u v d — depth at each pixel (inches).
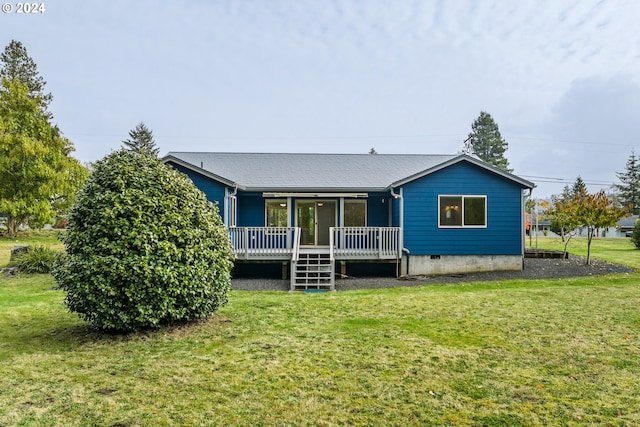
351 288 424.2
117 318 209.0
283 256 499.5
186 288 219.0
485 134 2060.8
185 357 182.7
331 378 157.6
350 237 549.0
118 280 204.8
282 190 558.9
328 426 120.6
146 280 205.2
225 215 507.8
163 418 125.1
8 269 507.5
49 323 248.7
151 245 211.0
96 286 201.9
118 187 218.1
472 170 523.2
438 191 521.0
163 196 225.8
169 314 222.5
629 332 216.7
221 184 510.3
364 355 184.4
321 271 448.5
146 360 178.5
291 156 716.7
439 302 302.4
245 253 496.7
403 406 133.6
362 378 157.5
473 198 523.5
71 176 1099.9
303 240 605.0
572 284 394.6
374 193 583.5
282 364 173.3
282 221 604.7
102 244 204.2
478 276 486.6
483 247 521.3
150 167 236.8
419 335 217.0
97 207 211.2
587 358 178.2
